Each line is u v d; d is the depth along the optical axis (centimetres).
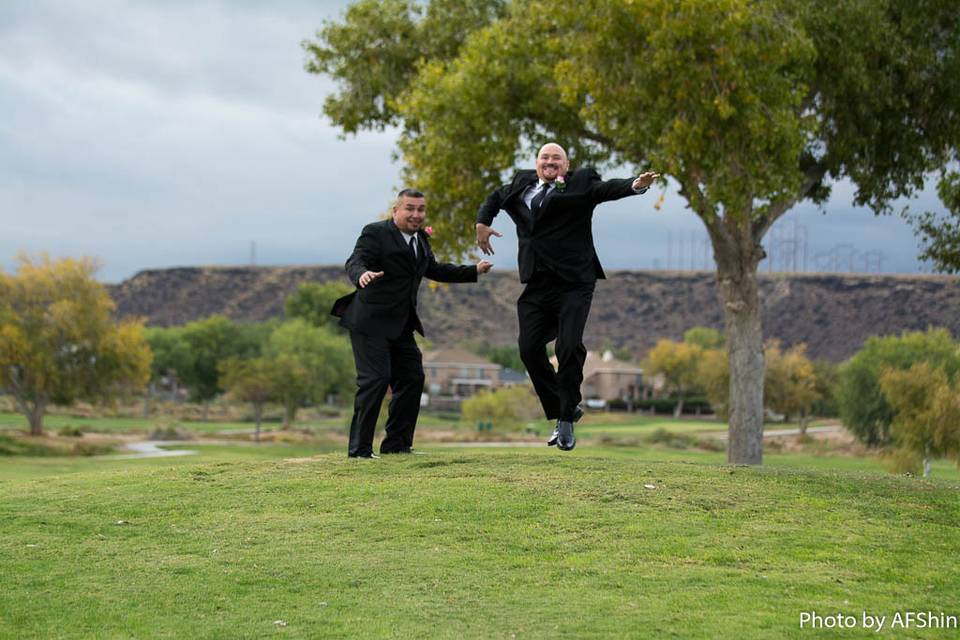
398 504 1174
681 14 2511
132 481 1337
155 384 14325
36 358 7269
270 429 9500
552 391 1352
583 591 906
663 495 1220
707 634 797
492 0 3572
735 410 2988
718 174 2625
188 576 945
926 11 2814
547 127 3144
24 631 806
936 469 5153
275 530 1095
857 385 6191
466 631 802
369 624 820
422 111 3050
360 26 3578
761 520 1142
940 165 3027
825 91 2905
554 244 1259
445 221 3089
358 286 1381
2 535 1084
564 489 1237
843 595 909
